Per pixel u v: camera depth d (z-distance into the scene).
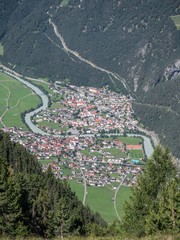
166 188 55.56
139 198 56.75
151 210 53.78
